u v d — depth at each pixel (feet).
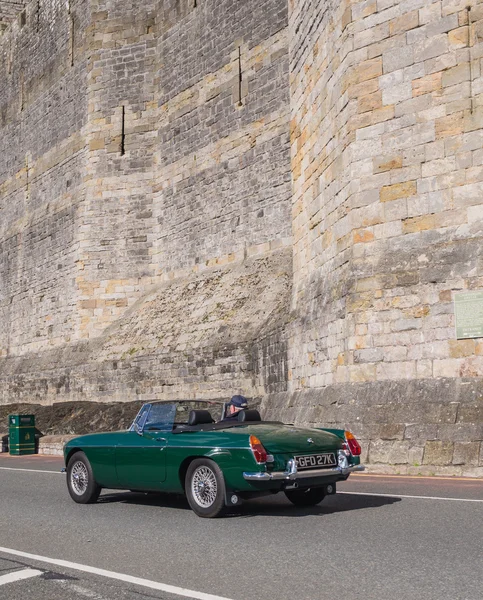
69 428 98.43
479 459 45.75
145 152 123.03
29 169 146.72
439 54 53.83
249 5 107.34
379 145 56.24
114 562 24.03
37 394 129.08
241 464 30.66
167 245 119.03
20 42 155.12
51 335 132.77
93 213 124.36
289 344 74.90
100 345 116.98
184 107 117.70
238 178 107.04
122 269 122.01
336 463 32.83
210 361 93.61
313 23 70.23
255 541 26.40
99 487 37.68
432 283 52.54
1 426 108.68
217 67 112.16
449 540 25.13
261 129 103.86
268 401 78.28
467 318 50.55
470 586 19.56
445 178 53.01
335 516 31.12
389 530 27.32
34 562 24.27
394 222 55.11
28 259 143.95
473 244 51.24
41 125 143.54
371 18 57.31
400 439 49.83
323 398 59.11
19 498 40.98
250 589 20.18
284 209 99.19
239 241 105.91
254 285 97.66
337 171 62.08
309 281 71.00
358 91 57.57
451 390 49.75
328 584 20.31
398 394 52.03
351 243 57.47
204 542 26.63
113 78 125.90
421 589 19.45
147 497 40.42
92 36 127.95
